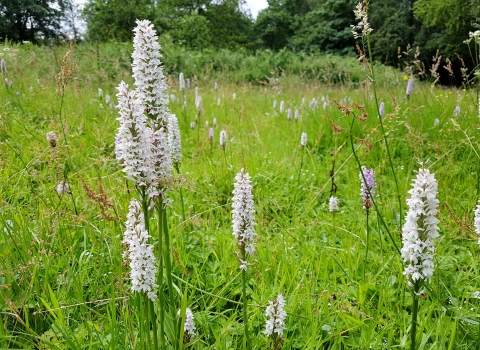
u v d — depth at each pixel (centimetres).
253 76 2352
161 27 3516
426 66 3053
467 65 2755
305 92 1295
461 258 405
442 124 742
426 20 2594
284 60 2509
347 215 508
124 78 1275
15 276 336
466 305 321
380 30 3284
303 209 531
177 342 266
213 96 1227
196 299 349
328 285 351
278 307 250
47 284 314
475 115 722
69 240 382
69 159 519
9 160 518
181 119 916
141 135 225
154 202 241
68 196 462
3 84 943
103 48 1922
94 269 359
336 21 3872
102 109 890
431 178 215
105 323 300
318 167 651
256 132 754
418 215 219
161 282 250
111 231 391
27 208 431
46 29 3809
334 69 2111
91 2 3406
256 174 590
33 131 705
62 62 493
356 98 1016
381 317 315
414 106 746
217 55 2470
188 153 736
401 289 351
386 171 636
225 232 444
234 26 4775
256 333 318
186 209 495
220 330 306
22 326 303
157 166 236
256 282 361
